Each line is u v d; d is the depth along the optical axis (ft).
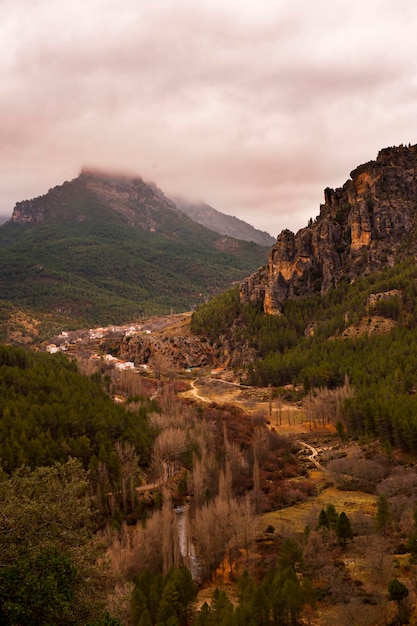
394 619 211.20
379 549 255.70
